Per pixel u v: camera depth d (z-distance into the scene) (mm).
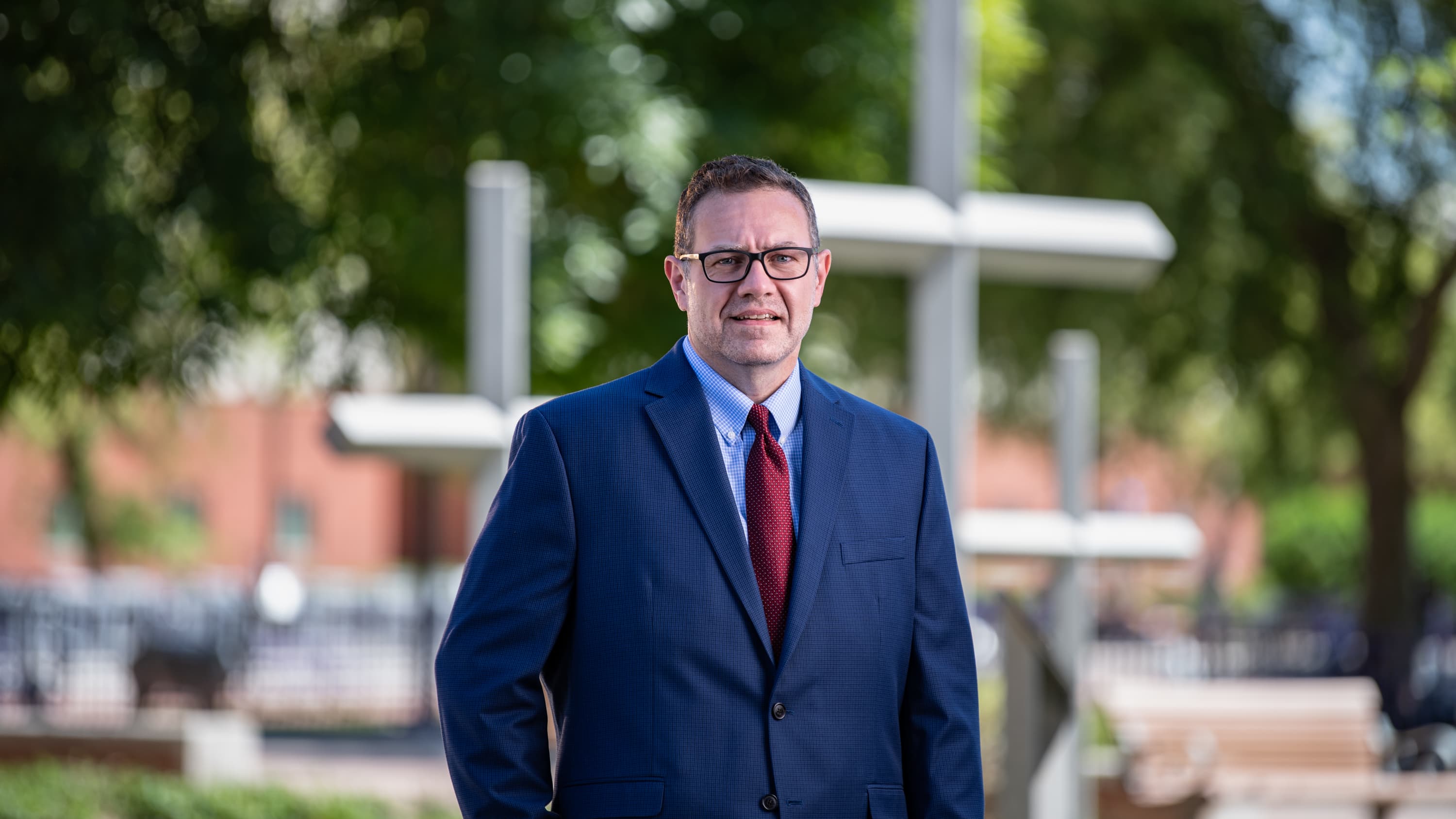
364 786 14008
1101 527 9641
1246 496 29750
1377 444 25156
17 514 44906
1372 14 21625
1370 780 12734
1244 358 24766
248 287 16359
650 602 3746
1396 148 22125
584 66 14352
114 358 15055
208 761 14352
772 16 15797
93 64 14414
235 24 15891
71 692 22891
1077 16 21031
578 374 16641
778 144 16578
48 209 13977
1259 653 24609
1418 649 23141
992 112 17031
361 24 16234
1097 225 7891
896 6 16094
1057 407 10094
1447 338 29188
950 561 4090
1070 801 8242
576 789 3736
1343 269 24406
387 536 49906
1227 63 22922
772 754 3693
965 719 3998
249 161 15102
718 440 3910
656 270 16344
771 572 3830
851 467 3982
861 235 7480
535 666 3775
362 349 17156
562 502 3814
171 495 46656
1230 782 12492
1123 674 25328
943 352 7684
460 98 15203
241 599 24906
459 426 8023
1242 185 23234
